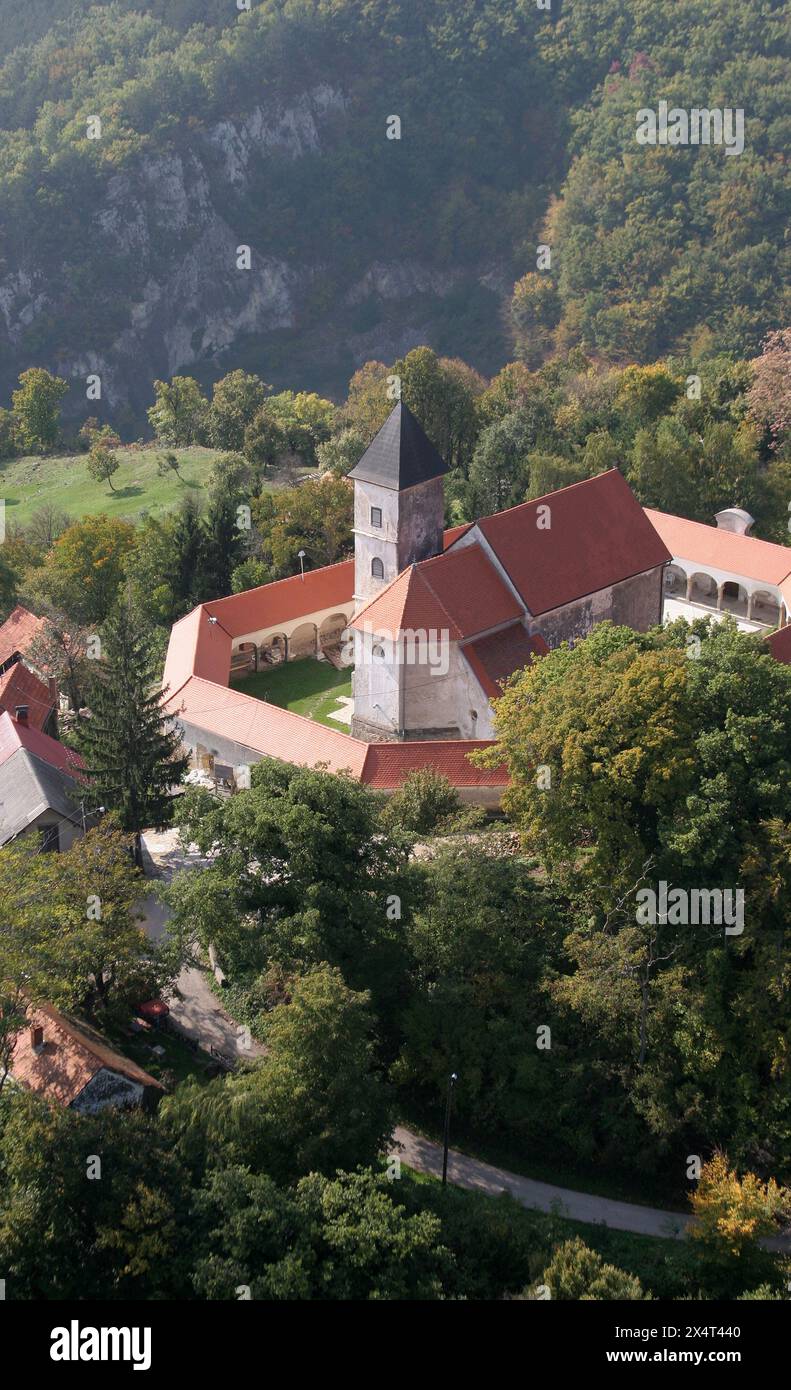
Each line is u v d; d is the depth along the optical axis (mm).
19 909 62906
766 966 66188
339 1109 58844
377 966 68188
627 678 72375
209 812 70812
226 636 109375
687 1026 66812
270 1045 61250
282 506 132375
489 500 144250
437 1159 67562
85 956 65000
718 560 123438
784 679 74062
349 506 128750
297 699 107812
